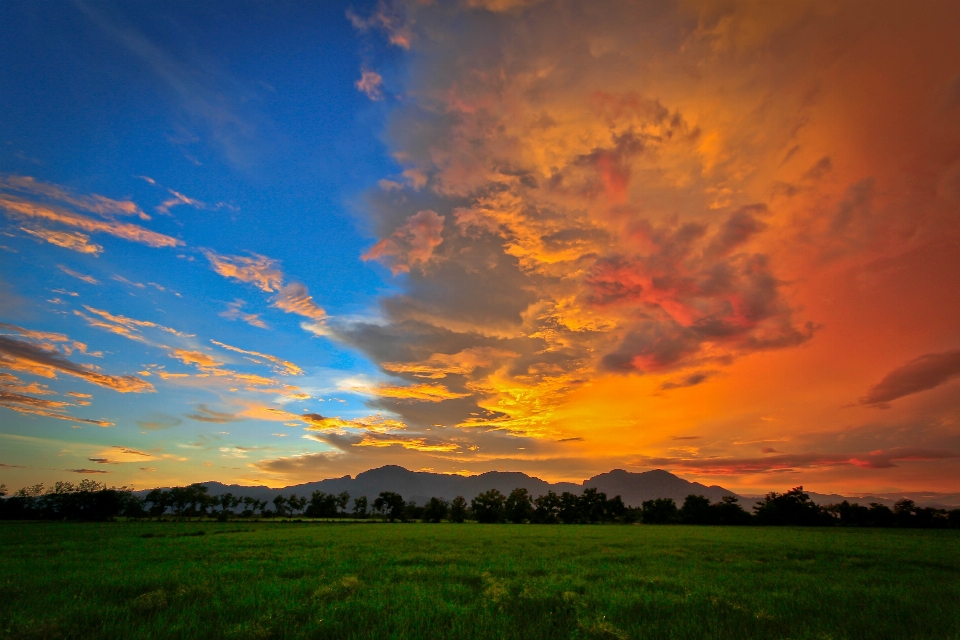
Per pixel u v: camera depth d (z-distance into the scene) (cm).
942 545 3672
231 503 13850
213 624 934
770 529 8012
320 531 5581
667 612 1084
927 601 1236
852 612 1095
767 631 925
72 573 1602
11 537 4169
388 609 1054
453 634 873
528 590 1295
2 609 1044
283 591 1285
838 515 10712
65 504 9894
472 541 3672
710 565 2111
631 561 2272
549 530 6681
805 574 1805
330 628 894
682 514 11838
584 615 1023
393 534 4850
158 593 1157
